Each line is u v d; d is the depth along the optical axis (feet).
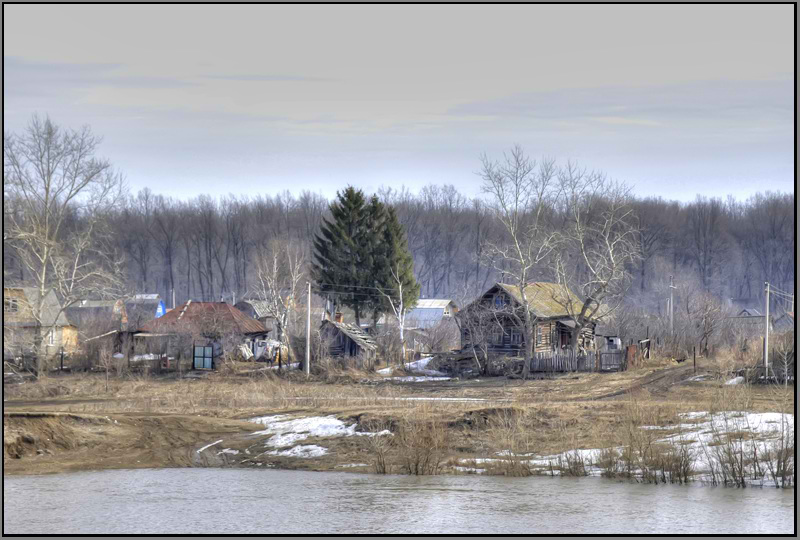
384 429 488.44
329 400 617.21
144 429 503.61
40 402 647.97
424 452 437.58
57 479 402.11
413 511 335.88
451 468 416.05
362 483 390.42
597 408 531.09
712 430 437.99
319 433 490.90
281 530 309.01
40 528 316.60
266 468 431.43
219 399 634.84
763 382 634.84
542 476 400.06
